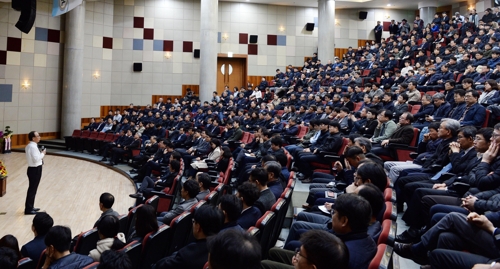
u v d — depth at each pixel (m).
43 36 14.23
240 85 17.81
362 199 1.99
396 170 4.22
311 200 3.93
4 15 13.44
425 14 17.28
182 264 2.30
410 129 5.07
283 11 17.92
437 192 3.09
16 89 13.72
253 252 1.36
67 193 7.62
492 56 8.42
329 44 15.93
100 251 2.86
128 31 16.58
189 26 17.12
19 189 7.91
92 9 15.67
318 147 6.02
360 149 3.75
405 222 3.52
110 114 14.24
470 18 14.66
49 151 12.96
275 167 3.79
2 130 13.41
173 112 13.10
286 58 17.91
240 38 17.56
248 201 2.99
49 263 2.69
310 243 1.47
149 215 2.98
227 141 8.43
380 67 12.37
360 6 17.98
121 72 16.48
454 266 2.08
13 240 3.00
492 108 4.90
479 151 3.24
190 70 17.11
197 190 4.15
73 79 14.32
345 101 8.73
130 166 10.48
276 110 10.68
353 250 1.90
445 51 10.91
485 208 2.51
